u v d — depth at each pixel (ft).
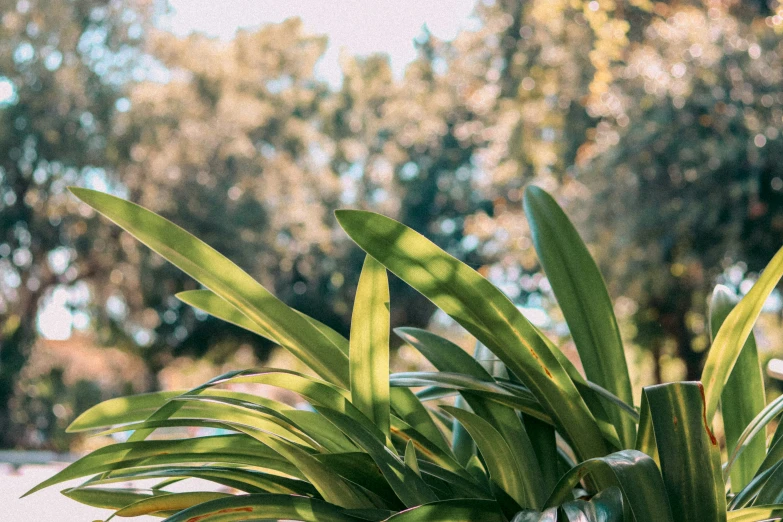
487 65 38.88
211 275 2.30
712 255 24.29
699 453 1.85
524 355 2.29
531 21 32.91
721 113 23.18
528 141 35.47
